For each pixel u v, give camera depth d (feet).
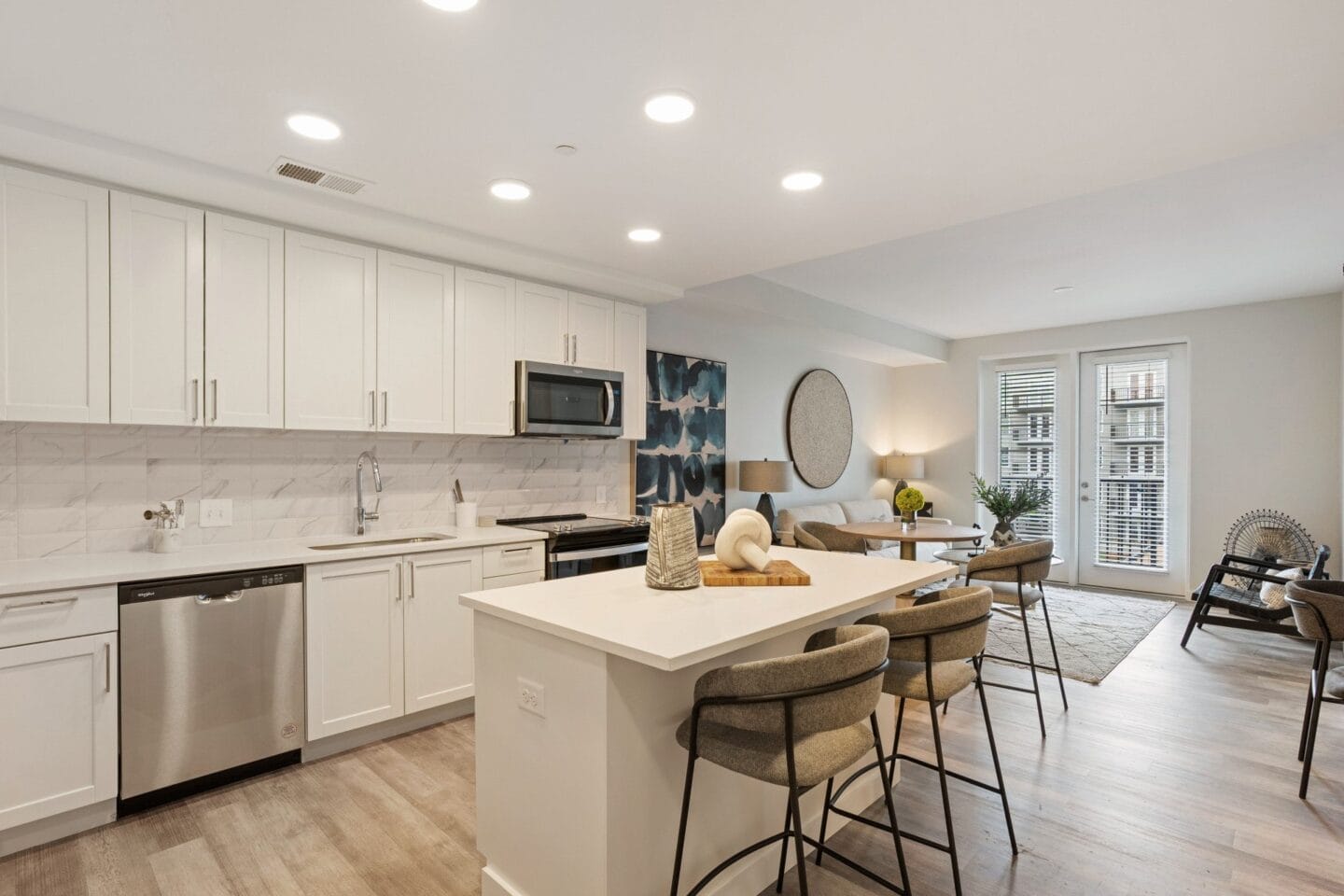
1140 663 13.56
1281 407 18.20
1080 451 21.76
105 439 8.89
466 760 9.14
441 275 11.11
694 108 6.72
